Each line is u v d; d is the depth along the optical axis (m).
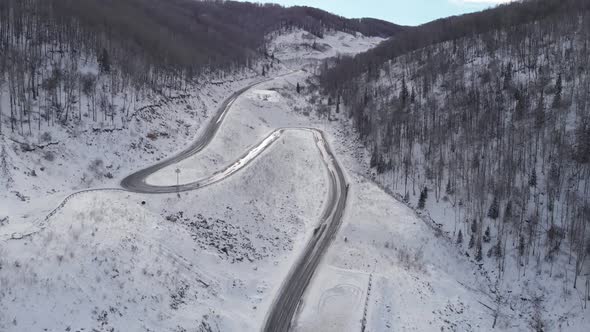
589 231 67.62
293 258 61.94
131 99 96.44
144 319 37.38
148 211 57.38
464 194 83.00
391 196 83.69
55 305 33.47
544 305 61.06
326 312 49.41
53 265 37.62
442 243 70.44
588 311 58.59
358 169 99.69
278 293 52.34
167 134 97.25
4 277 34.00
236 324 43.91
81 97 87.19
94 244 43.47
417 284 57.72
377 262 61.47
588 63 99.81
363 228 71.38
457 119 102.62
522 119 92.50
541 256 68.00
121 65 104.88
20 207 54.38
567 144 80.81
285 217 76.50
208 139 100.44
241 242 61.53
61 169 69.44
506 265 67.81
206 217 62.94
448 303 55.56
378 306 51.28
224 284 49.72
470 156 90.19
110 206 55.03
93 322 33.75
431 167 92.12
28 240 41.19
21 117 71.69
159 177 75.25
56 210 52.00
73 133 77.69
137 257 44.81
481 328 52.91
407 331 48.12
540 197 76.56
